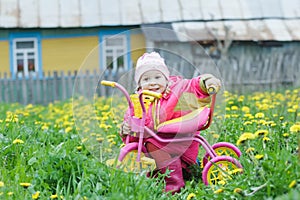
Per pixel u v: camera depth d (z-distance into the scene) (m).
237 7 22.52
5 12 21.59
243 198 4.30
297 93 12.08
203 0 22.55
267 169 4.41
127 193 4.75
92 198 4.65
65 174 5.22
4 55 21.83
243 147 6.06
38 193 4.72
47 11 21.73
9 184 5.07
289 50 21.72
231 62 21.12
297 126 4.80
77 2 21.95
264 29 21.86
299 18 22.48
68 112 11.20
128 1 22.12
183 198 5.06
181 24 21.83
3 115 10.53
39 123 8.53
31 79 20.02
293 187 4.09
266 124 6.58
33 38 21.80
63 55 21.81
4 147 6.18
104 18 21.66
